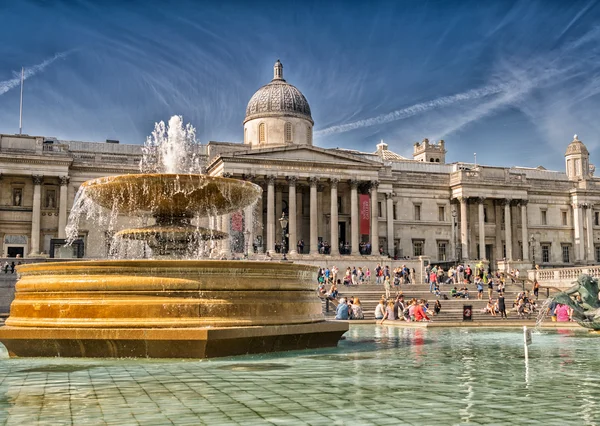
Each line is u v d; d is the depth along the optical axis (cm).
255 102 8081
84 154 7300
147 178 2127
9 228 6912
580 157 9638
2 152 6750
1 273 4653
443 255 8606
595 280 2991
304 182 7450
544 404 1044
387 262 7169
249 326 1703
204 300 1677
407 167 9475
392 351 1880
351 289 5803
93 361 1583
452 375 1373
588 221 9262
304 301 1891
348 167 7406
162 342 1598
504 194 8606
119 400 1071
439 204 8650
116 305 1656
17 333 1648
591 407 1020
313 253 7131
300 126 8019
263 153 7075
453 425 888
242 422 906
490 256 8725
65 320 1675
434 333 2823
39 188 6888
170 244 2359
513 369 1482
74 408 1008
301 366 1500
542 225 9100
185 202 2258
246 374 1366
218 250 6638
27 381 1271
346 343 2180
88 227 7119
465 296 5694
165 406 1020
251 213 6956
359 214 7644
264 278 1767
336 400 1072
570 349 1984
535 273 6744
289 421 912
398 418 932
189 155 7581
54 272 1745
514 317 4378
